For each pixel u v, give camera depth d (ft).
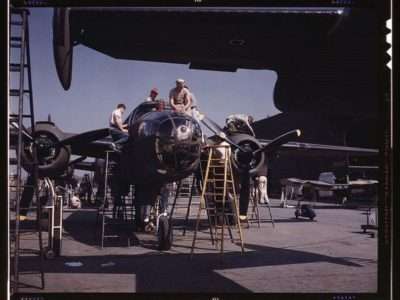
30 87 18.13
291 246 30.76
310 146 50.55
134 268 22.68
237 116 38.96
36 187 19.06
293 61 16.22
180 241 32.60
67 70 17.47
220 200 31.86
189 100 31.65
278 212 63.36
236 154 36.32
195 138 27.48
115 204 40.14
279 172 119.24
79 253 26.96
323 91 15.99
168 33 16.89
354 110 16.35
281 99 16.89
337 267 23.48
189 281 19.83
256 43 16.56
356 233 38.17
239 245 31.12
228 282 19.75
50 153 35.88
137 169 29.76
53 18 15.99
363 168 21.36
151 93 34.09
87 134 33.73
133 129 30.53
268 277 20.86
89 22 16.39
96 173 59.06
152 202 33.55
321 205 78.54
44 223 36.60
